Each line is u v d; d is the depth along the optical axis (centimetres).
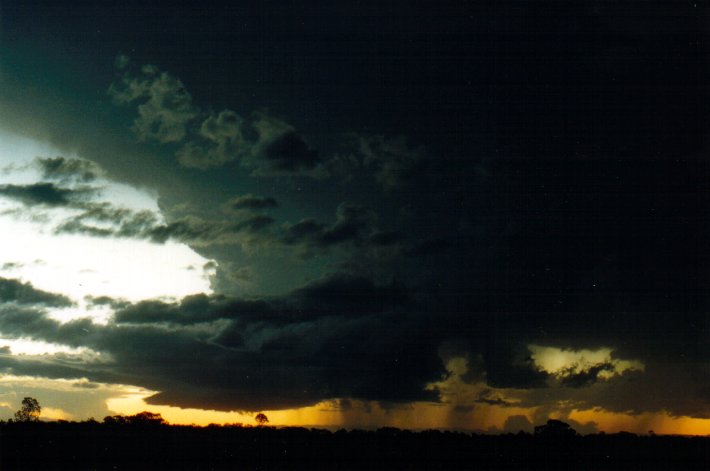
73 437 3064
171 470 2661
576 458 3195
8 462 2647
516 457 3144
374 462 3012
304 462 2948
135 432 3294
